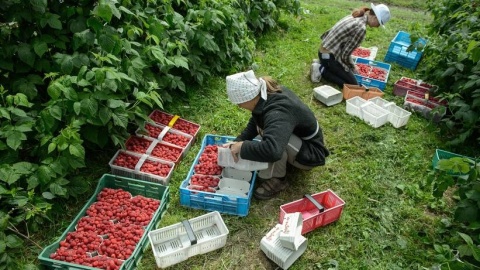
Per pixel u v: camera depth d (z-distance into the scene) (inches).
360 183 145.6
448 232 127.1
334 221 129.0
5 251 103.3
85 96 119.6
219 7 184.9
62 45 128.6
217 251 117.3
